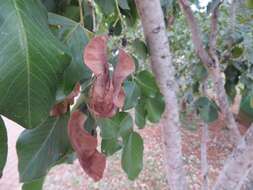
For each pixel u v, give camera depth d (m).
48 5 0.23
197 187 1.15
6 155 0.14
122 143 0.27
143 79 0.27
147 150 1.40
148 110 0.28
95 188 1.19
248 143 0.35
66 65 0.13
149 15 0.27
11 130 1.04
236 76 0.57
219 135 1.42
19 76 0.12
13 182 1.15
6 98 0.12
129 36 0.38
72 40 0.17
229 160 0.38
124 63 0.16
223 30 0.64
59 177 1.25
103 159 0.17
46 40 0.13
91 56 0.15
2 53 0.12
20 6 0.13
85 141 0.17
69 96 0.18
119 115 0.24
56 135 0.20
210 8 0.41
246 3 0.34
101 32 0.23
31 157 0.19
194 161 1.29
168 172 0.39
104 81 0.15
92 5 0.24
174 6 0.48
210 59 0.43
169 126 0.35
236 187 0.37
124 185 1.19
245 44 0.57
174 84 0.32
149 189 1.17
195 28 0.41
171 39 0.91
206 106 0.50
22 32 0.13
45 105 0.13
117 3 0.26
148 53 0.30
